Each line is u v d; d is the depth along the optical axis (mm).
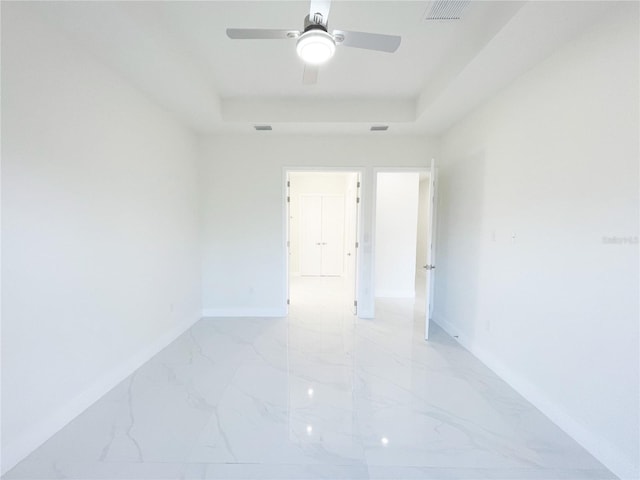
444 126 3779
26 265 1788
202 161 4234
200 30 2328
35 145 1836
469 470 1699
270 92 3445
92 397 2291
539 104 2268
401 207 5547
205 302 4391
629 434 1623
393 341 3541
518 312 2502
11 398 1709
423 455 1807
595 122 1811
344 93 3455
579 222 1925
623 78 1642
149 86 2789
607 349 1739
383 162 4230
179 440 1915
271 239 4340
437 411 2229
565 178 2035
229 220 4309
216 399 2361
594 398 1815
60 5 1757
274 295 4414
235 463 1739
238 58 2732
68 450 1822
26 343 1790
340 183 7715
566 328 2018
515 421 2119
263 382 2615
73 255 2125
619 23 1656
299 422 2096
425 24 2240
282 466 1722
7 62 1669
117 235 2576
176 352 3207
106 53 2260
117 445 1866
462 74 2457
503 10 1869
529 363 2369
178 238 3656
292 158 4246
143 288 2951
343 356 3135
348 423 2090
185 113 3430
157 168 3184
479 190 3109
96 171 2334
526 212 2414
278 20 2229
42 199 1888
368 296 4391
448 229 3889
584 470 1706
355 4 2035
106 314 2451
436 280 4289
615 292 1694
